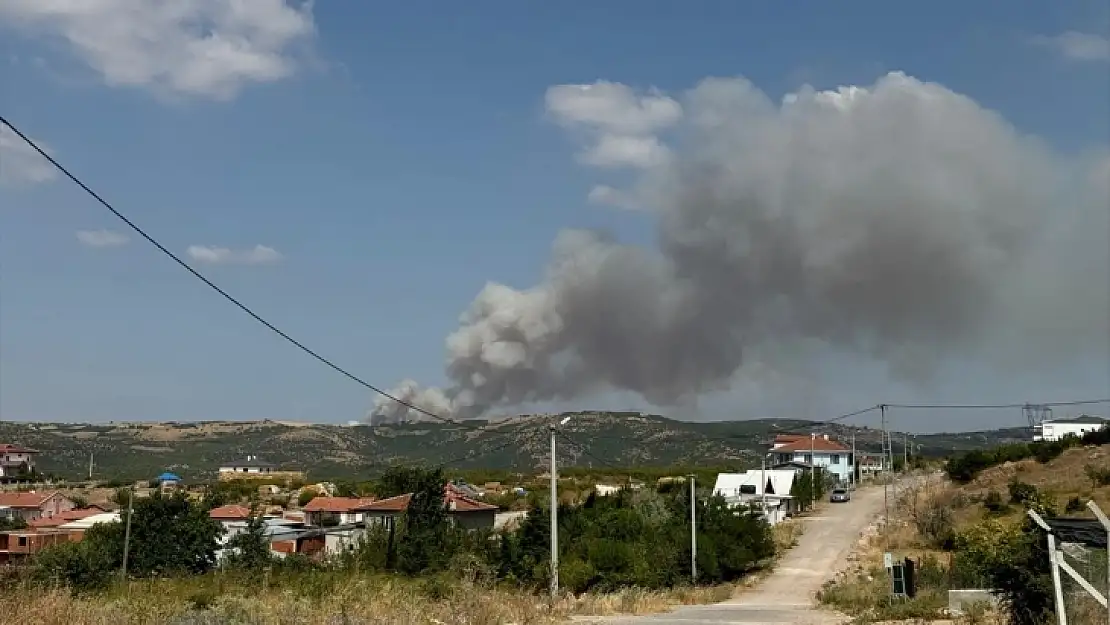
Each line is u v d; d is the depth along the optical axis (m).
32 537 51.62
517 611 23.70
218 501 73.25
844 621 26.44
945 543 56.94
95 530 47.41
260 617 17.28
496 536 50.94
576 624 23.17
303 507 76.38
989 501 63.28
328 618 18.08
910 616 26.08
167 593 23.47
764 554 56.81
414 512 46.72
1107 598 13.95
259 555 44.75
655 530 51.12
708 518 55.22
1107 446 74.81
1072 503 56.41
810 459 116.19
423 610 21.11
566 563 42.16
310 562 38.28
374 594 22.61
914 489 85.44
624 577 43.22
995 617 22.42
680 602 38.78
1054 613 17.16
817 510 84.56
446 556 41.31
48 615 15.27
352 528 59.44
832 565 56.75
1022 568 18.31
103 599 19.73
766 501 75.88
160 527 46.03
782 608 34.00
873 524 71.25
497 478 102.50
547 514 45.53
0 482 95.94
